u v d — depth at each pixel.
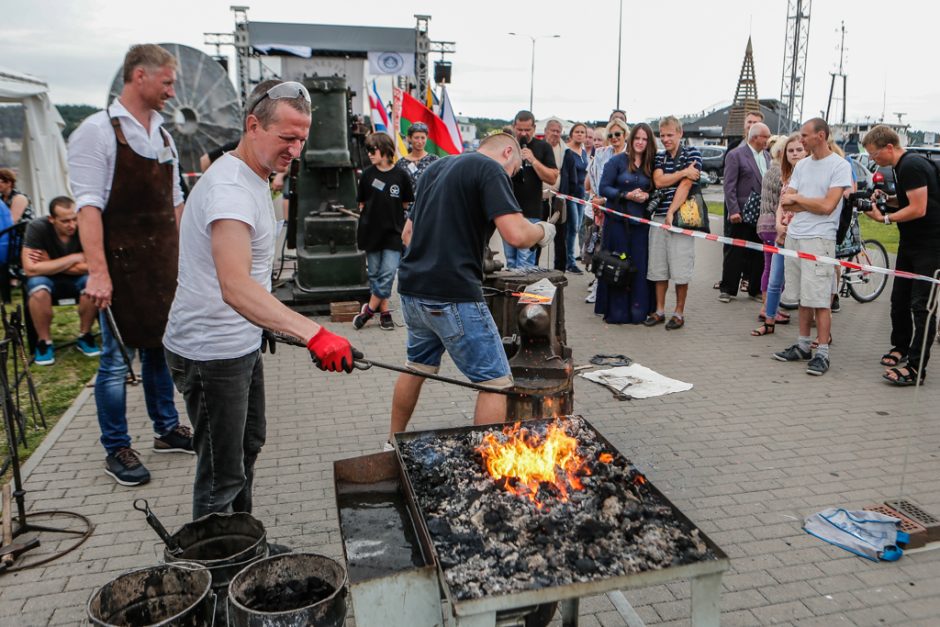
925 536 3.33
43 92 11.19
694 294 9.09
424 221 3.58
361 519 2.39
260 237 2.63
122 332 3.85
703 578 1.97
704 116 57.41
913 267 5.46
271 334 2.96
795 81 34.56
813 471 4.08
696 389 5.47
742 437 4.56
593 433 2.71
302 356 6.44
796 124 36.34
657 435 4.60
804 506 3.69
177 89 6.62
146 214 3.73
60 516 3.63
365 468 2.60
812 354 6.22
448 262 3.48
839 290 8.48
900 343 5.99
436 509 2.22
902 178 5.26
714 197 26.36
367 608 1.98
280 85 2.52
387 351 6.54
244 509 3.21
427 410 5.05
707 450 4.37
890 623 2.80
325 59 18.89
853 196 6.80
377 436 4.63
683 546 2.01
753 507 3.69
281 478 4.04
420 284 3.55
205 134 6.80
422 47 18.75
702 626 2.01
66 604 2.94
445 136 9.18
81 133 3.49
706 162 32.66
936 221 5.25
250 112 2.54
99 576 3.13
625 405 5.12
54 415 5.07
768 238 7.80
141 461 4.29
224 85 6.80
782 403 5.17
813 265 5.73
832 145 5.99
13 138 11.13
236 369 2.76
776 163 7.58
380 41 18.59
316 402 5.27
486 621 1.79
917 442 4.47
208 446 2.83
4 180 8.99
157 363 4.22
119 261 3.72
